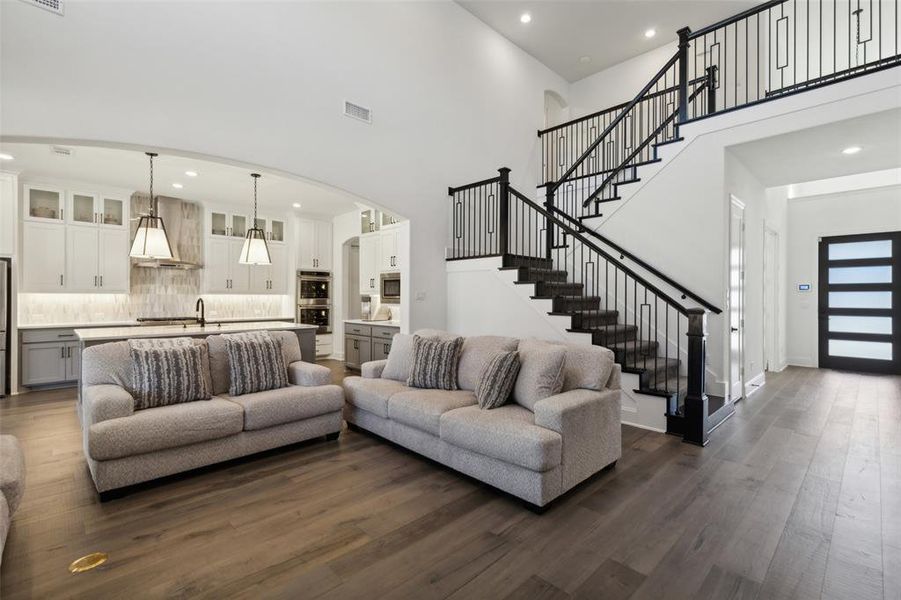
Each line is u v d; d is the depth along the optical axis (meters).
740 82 6.21
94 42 3.19
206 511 2.35
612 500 2.46
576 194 6.25
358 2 4.75
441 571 1.83
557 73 7.63
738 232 4.67
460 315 5.34
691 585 1.73
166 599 1.66
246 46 3.92
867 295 6.70
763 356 5.83
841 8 6.16
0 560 1.66
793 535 2.09
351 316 8.35
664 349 4.79
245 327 4.86
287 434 3.21
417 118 5.32
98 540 2.06
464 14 5.96
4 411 4.35
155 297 6.74
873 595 1.67
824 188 7.27
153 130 3.43
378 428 3.42
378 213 7.08
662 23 6.30
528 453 2.30
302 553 1.96
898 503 2.41
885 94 3.31
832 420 4.01
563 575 1.80
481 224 6.02
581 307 4.80
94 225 5.95
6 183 5.10
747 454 3.16
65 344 5.52
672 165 4.63
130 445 2.48
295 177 4.32
